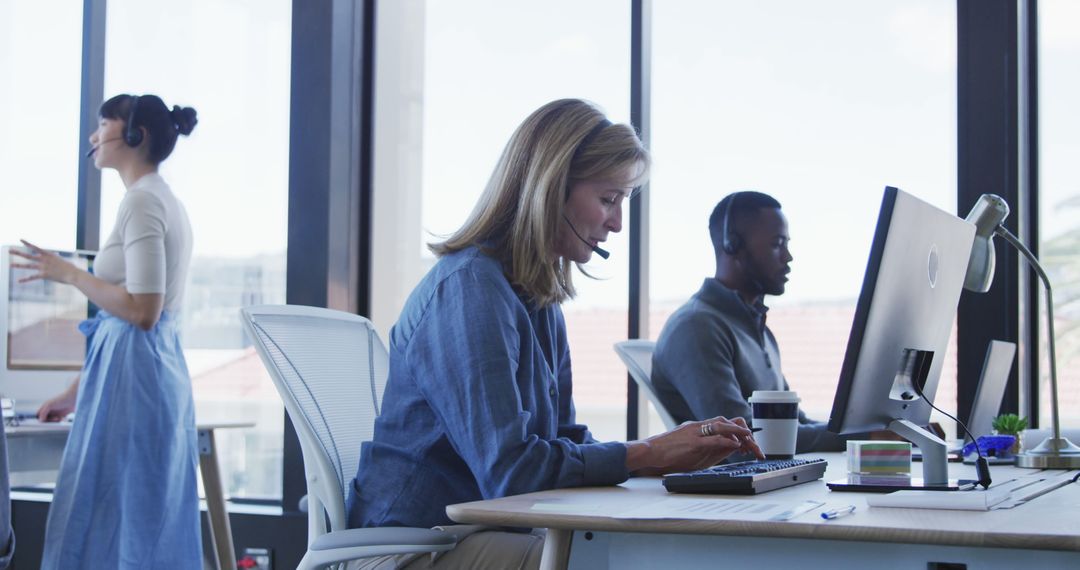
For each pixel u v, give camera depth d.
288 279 3.45
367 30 3.61
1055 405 1.98
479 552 1.41
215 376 3.59
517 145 1.63
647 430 3.34
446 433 1.51
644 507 1.10
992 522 0.99
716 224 2.60
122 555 2.56
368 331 1.91
